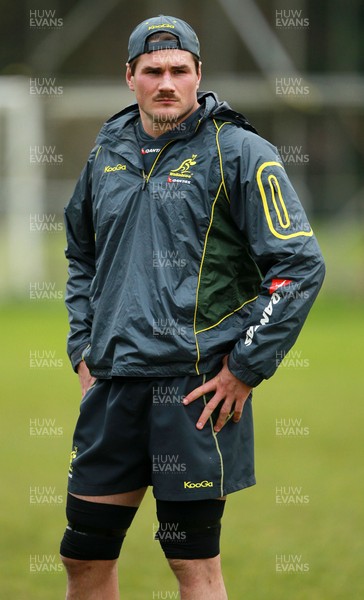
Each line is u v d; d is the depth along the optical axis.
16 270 78.06
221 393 13.74
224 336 13.90
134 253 13.97
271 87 85.06
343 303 72.00
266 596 17.34
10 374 43.56
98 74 84.62
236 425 14.09
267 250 13.62
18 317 63.22
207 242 13.87
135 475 14.27
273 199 13.70
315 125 85.88
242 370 13.58
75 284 15.62
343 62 85.94
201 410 13.80
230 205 13.90
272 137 85.81
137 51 14.18
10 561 19.48
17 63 87.06
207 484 13.73
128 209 14.15
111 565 14.52
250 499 24.12
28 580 18.41
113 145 14.59
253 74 85.25
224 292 14.05
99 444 14.17
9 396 38.19
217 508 14.01
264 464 27.53
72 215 15.56
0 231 79.44
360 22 86.06
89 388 14.84
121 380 14.03
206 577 13.98
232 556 19.67
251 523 22.03
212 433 13.83
